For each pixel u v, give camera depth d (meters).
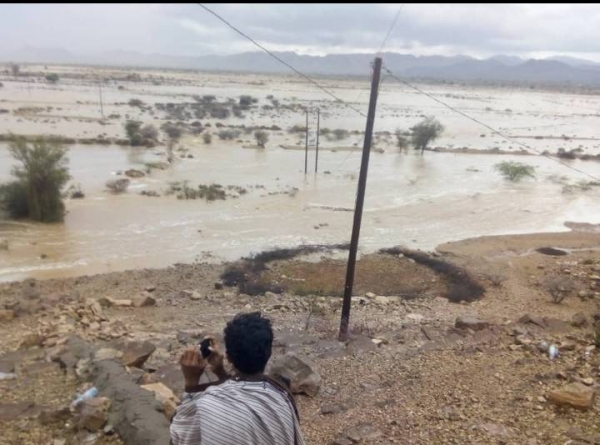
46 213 25.86
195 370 2.50
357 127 76.31
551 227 30.94
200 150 49.72
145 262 21.92
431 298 18.25
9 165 36.22
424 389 8.96
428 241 27.03
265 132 59.97
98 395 6.75
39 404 6.70
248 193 34.16
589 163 54.62
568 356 10.31
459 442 6.80
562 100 181.88
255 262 21.59
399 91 191.25
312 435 7.50
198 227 26.88
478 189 39.94
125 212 28.56
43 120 61.66
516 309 17.03
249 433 2.14
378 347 11.90
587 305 17.39
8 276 19.56
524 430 7.04
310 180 39.22
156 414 6.05
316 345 12.16
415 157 53.06
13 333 11.37
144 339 11.79
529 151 60.72
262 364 2.34
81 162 40.50
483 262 22.77
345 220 29.73
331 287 19.23
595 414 7.30
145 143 49.81
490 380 9.09
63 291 17.42
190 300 16.83
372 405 8.43
